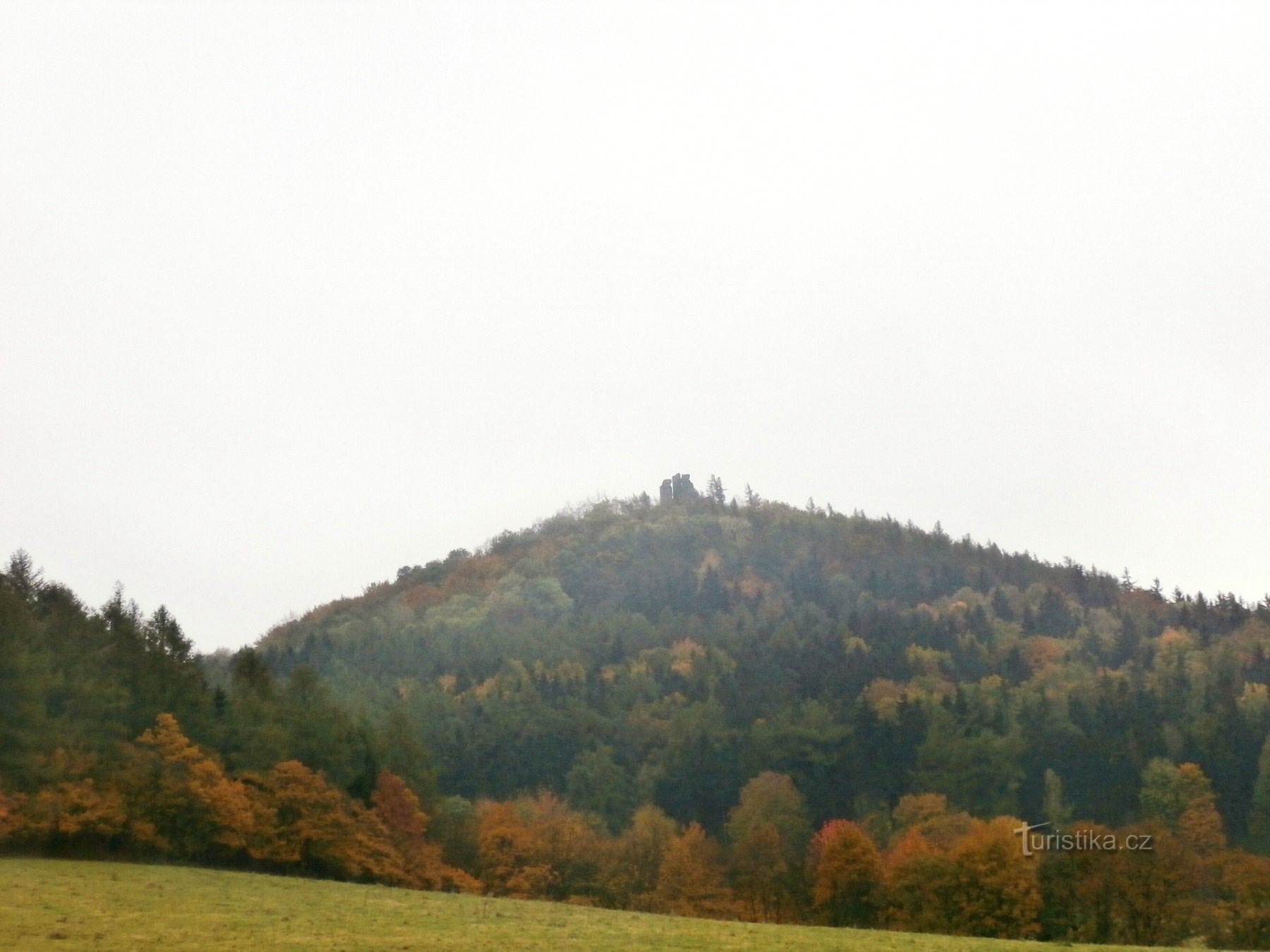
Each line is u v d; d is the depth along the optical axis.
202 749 88.25
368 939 45.28
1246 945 80.50
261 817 82.62
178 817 77.62
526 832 115.06
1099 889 85.62
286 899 57.28
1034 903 86.06
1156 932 83.12
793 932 53.41
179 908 51.22
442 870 96.69
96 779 75.75
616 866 116.12
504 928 50.62
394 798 99.50
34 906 48.91
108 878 60.41
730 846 136.88
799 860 127.44
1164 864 87.12
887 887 95.19
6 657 76.12
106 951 40.22
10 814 69.31
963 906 87.06
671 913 104.62
